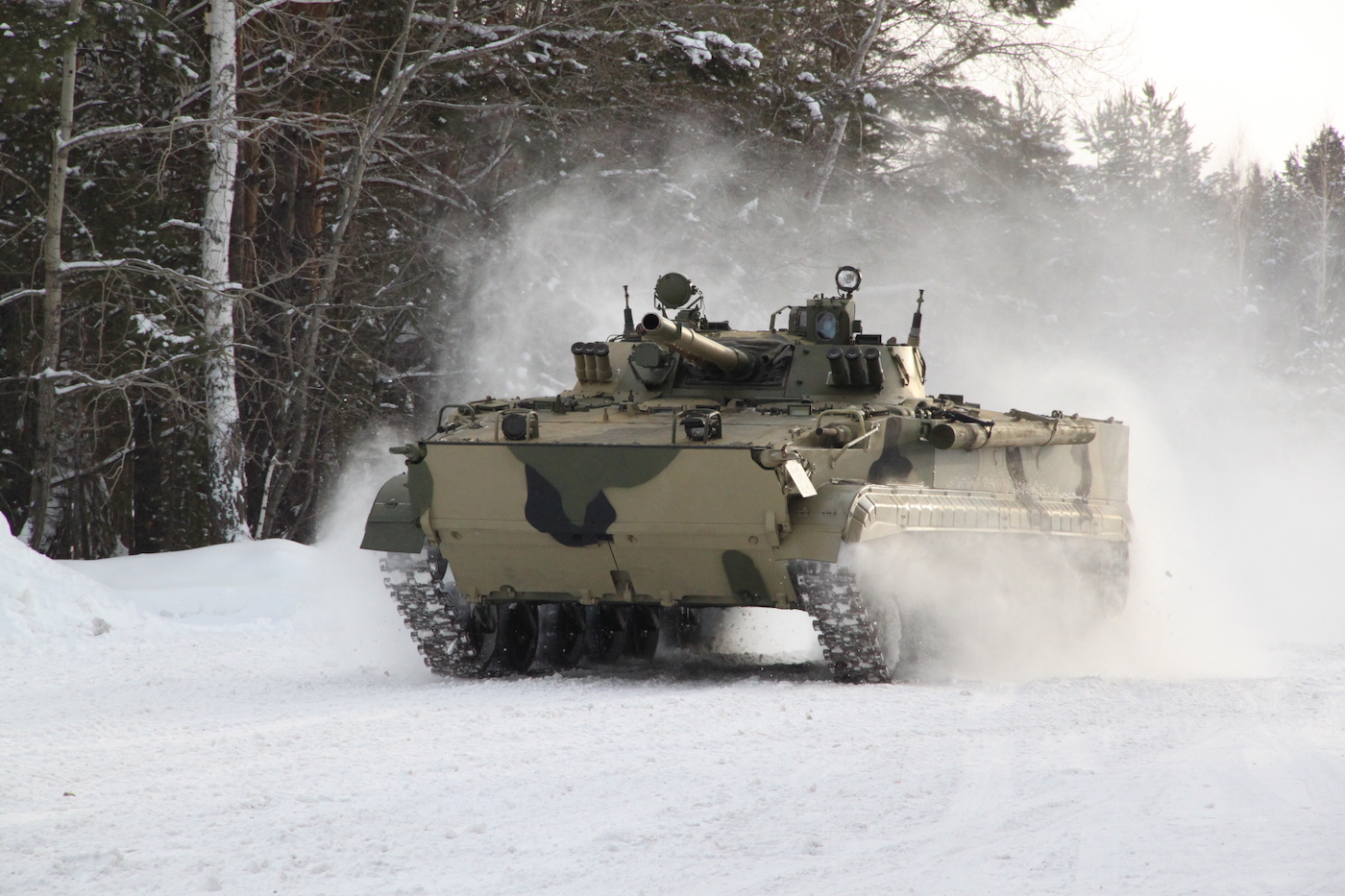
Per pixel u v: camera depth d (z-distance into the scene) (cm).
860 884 1919
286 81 9738
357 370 10644
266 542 7438
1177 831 2198
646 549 4059
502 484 4025
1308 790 2512
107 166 9306
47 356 8081
